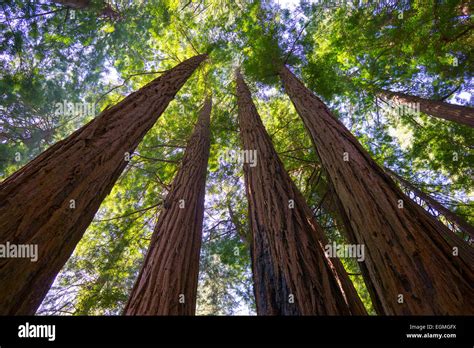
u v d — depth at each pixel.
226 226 7.92
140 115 2.94
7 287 1.23
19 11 6.43
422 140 8.45
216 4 8.35
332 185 2.58
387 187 1.94
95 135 2.25
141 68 8.02
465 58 6.50
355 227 1.88
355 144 2.57
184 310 2.06
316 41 8.60
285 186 2.73
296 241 2.04
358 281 7.45
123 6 7.61
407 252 1.48
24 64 6.93
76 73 8.01
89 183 1.89
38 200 1.52
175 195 3.31
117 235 6.62
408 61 7.46
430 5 5.68
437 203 6.39
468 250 3.92
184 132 7.52
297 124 7.50
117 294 5.56
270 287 1.89
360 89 8.34
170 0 7.49
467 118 5.63
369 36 7.01
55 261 1.50
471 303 1.18
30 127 7.72
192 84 8.34
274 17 7.46
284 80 5.65
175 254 2.45
